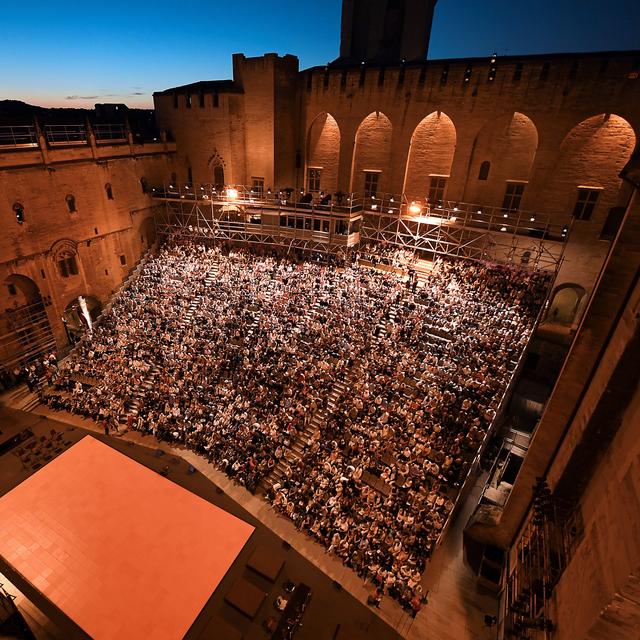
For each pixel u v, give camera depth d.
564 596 10.12
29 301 28.83
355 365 24.14
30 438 23.03
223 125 34.53
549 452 14.09
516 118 27.30
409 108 30.05
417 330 25.03
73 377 26.77
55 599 15.66
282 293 29.92
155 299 30.92
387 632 15.32
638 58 22.66
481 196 29.84
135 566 16.83
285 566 17.30
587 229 26.53
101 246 32.28
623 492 8.69
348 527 17.91
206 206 37.31
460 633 15.30
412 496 17.94
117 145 32.22
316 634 15.16
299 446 21.50
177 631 14.91
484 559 16.47
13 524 18.25
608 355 11.65
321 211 31.42
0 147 25.30
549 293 24.94
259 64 32.16
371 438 20.28
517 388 27.72
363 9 37.53
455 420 19.92
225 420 22.42
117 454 22.02
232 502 19.86
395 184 32.50
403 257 31.31
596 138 25.14
